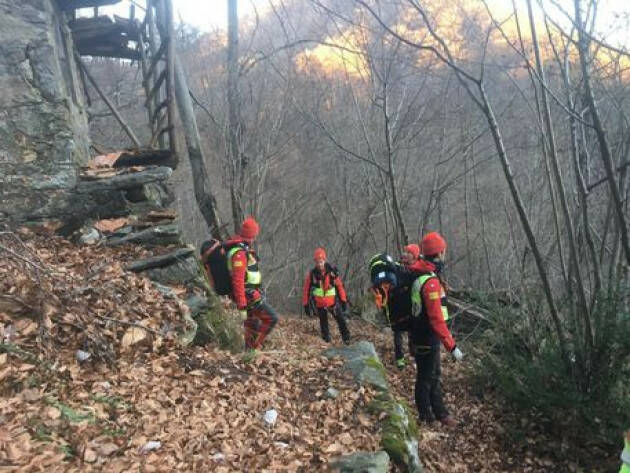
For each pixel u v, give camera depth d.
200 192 9.47
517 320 6.54
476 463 5.00
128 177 6.60
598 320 5.25
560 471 5.17
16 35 6.23
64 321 4.10
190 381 4.21
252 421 3.88
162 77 9.16
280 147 12.89
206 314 5.73
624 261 5.79
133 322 4.54
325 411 4.27
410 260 7.13
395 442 3.94
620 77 5.69
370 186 13.67
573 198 6.13
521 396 5.78
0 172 6.15
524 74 10.63
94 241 6.06
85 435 3.15
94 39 10.09
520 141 11.04
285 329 9.23
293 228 15.88
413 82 12.68
